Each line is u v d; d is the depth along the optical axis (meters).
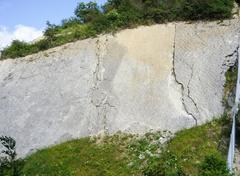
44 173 18.84
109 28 25.48
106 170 18.45
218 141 18.91
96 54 24.31
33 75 24.39
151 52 23.88
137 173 17.83
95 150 19.70
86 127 21.25
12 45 26.55
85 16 27.06
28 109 22.81
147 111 21.31
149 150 18.95
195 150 18.45
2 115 22.94
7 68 25.44
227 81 21.98
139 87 22.44
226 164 14.59
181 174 15.20
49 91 23.30
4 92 24.03
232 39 23.16
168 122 20.59
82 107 22.14
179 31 24.47
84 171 18.66
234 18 24.39
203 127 19.88
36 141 21.22
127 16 25.69
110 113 21.55
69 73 23.83
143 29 25.14
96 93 22.56
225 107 20.78
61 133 21.25
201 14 24.73
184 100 21.39
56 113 22.19
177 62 22.98
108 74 23.23
